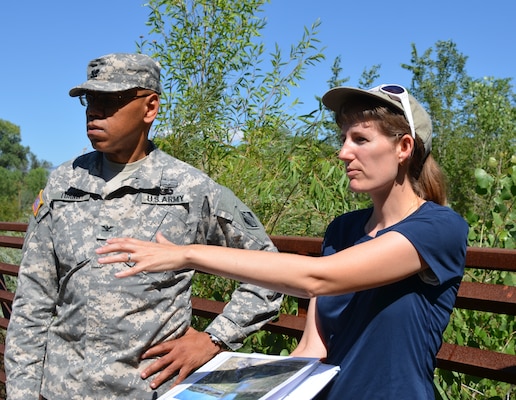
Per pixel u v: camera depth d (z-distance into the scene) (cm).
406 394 159
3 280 525
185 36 616
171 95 505
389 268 157
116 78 212
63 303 218
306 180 432
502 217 329
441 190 176
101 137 212
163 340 213
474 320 312
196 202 218
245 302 226
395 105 166
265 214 437
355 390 164
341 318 173
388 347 161
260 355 189
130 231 212
